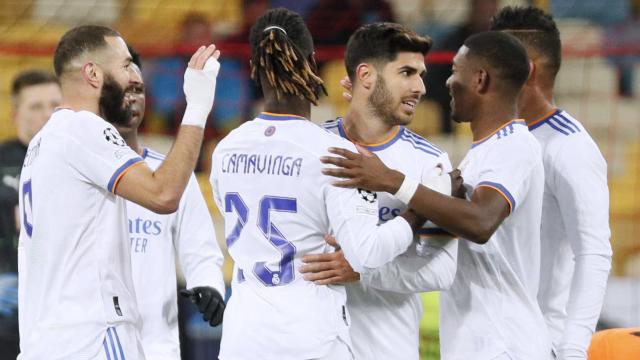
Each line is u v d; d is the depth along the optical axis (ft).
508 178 44.73
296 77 42.73
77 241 43.80
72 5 117.70
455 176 45.57
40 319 43.91
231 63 107.04
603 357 52.13
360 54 46.37
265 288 43.06
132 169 43.50
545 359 46.80
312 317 42.57
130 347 44.86
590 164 48.88
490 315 46.55
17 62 109.40
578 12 115.14
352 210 41.81
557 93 114.21
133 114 52.03
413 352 48.01
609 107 113.80
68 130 43.88
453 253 45.16
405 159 46.96
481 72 46.55
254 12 110.22
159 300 54.49
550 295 51.31
